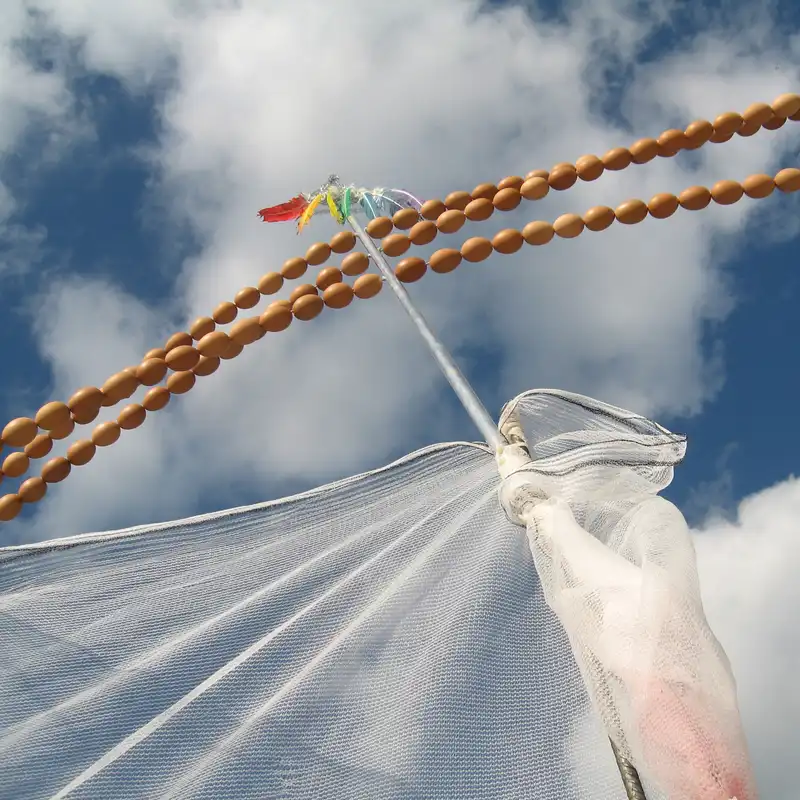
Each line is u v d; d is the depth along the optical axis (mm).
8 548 1677
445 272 1923
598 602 1256
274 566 1699
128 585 1678
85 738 1511
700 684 1145
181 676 1571
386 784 1433
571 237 1917
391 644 1567
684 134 1955
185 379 1824
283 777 1447
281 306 1871
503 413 1676
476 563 1627
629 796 1170
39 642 1607
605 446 1445
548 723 1450
